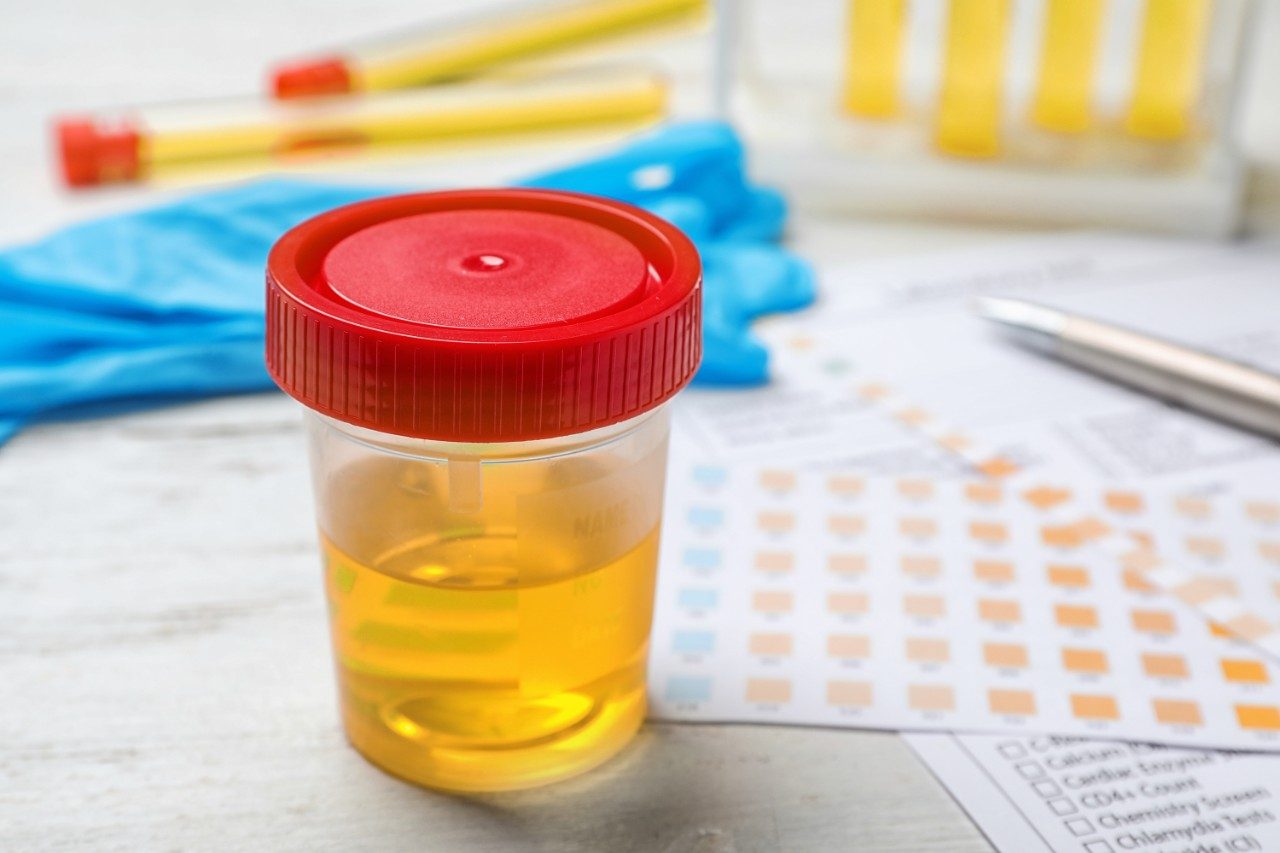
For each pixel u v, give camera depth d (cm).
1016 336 80
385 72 92
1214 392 76
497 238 64
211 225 81
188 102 90
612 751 66
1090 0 83
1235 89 85
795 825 65
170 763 66
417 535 63
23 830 65
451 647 64
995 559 71
